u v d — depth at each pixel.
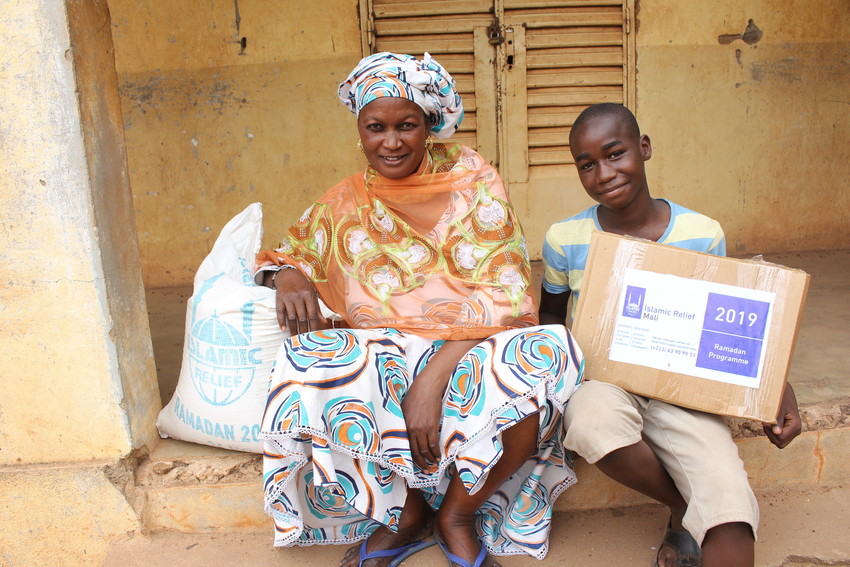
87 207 1.95
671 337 1.79
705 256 1.77
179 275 4.36
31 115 1.89
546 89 4.28
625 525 2.12
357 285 2.05
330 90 4.20
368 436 1.75
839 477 2.25
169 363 2.90
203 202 4.29
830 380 2.42
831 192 4.52
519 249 2.00
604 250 1.83
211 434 2.13
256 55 4.15
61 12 1.84
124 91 4.15
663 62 4.27
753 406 1.76
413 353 1.96
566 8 4.19
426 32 4.17
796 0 4.26
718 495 1.65
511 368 1.74
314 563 2.00
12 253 1.97
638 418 1.78
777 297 1.74
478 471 1.75
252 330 2.07
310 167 4.29
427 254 2.03
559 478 1.98
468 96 4.28
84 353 2.04
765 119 4.39
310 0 4.09
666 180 4.43
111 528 2.13
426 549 2.00
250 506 2.15
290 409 1.73
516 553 1.99
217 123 4.21
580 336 1.86
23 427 2.08
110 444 2.10
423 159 2.04
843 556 1.94
